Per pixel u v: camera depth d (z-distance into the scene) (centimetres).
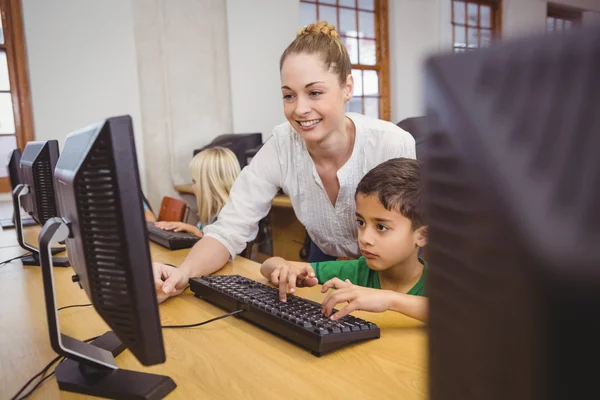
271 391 63
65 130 335
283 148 139
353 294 85
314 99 112
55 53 328
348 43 466
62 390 67
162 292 104
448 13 515
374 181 102
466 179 20
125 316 57
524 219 17
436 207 22
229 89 393
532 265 17
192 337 83
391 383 64
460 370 21
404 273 109
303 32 114
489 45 19
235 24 388
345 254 159
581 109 16
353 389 63
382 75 488
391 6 479
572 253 16
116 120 53
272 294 96
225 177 236
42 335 89
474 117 19
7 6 318
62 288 119
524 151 18
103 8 340
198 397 63
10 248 178
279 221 287
